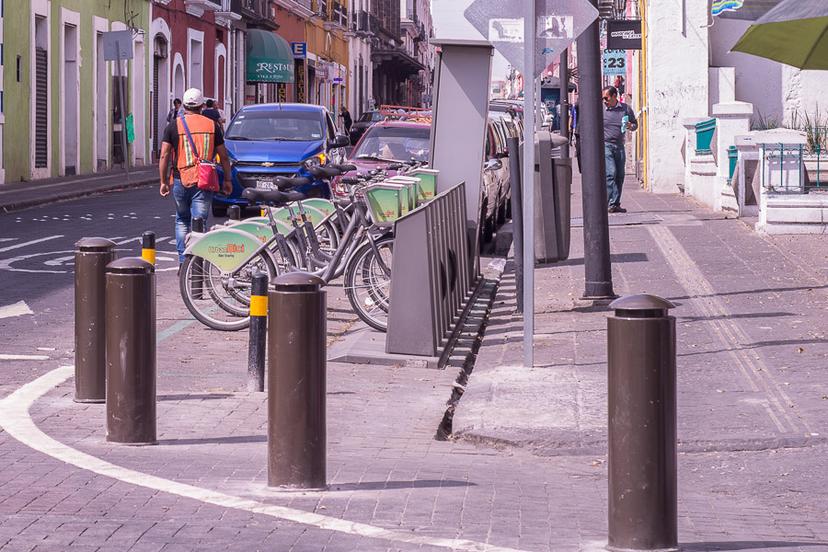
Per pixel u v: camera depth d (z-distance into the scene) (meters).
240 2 57.41
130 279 8.00
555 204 14.85
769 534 6.45
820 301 13.45
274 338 6.92
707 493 7.38
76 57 39.78
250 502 6.71
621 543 5.80
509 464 8.06
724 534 6.43
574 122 50.62
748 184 22.23
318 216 12.97
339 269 12.87
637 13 37.50
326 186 24.77
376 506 6.73
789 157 19.88
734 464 7.98
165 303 14.76
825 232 19.53
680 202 26.97
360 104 90.38
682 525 6.62
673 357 5.76
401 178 13.68
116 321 8.01
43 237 21.36
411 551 5.93
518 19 10.70
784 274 15.46
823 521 6.75
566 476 7.79
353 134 55.00
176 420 8.83
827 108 29.14
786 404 9.13
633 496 5.77
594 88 13.74
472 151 16.22
